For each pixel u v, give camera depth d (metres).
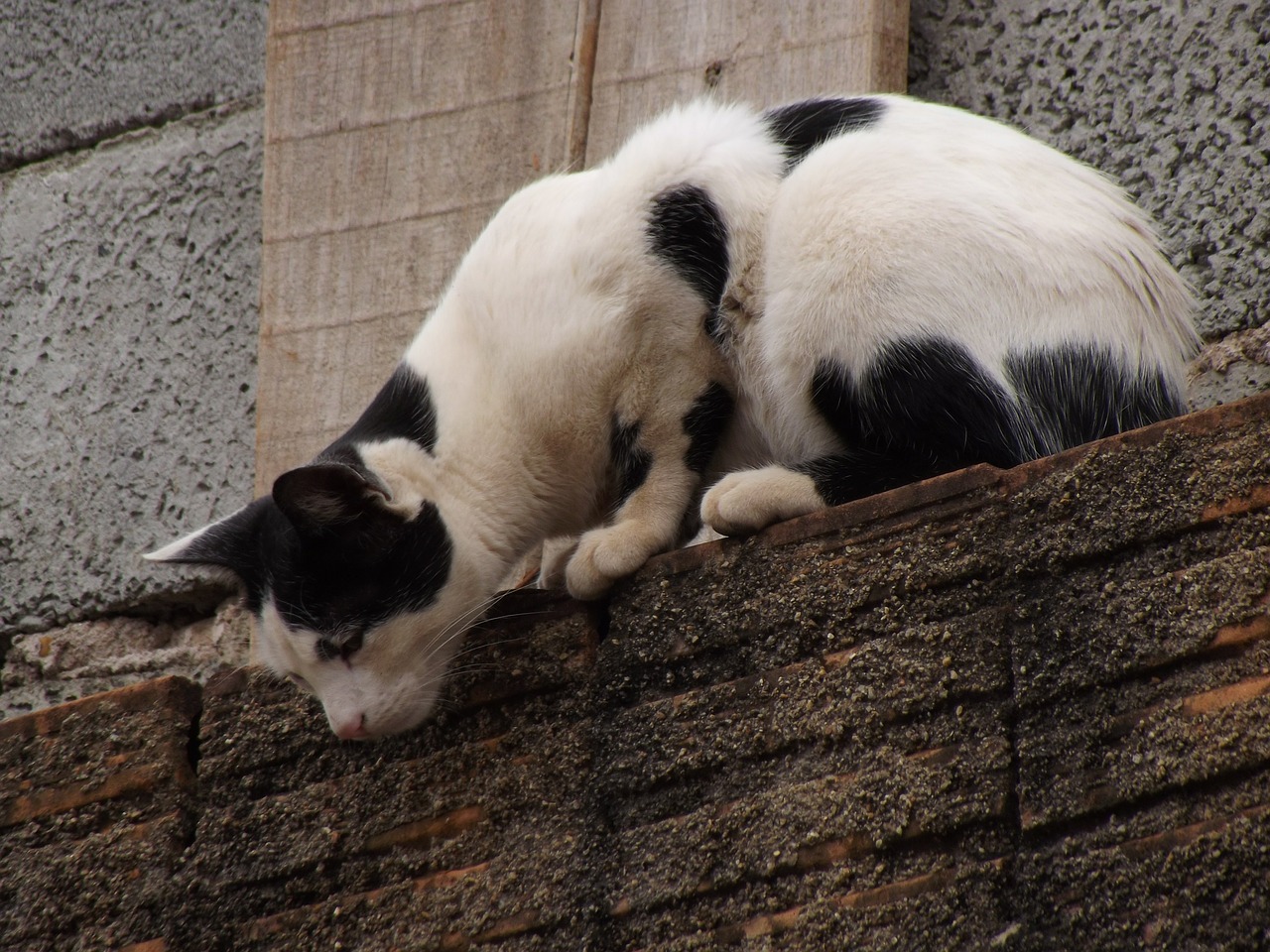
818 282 5.32
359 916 4.79
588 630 4.86
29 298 8.61
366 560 5.43
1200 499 3.90
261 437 7.21
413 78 7.68
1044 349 5.03
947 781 3.97
